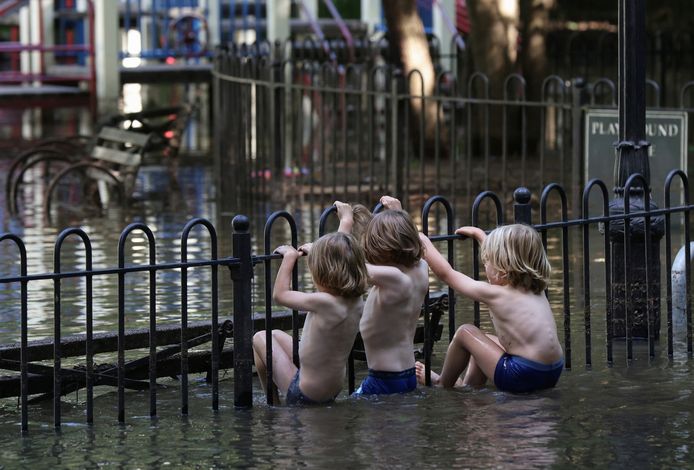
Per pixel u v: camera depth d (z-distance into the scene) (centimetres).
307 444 729
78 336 872
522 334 841
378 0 3416
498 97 2431
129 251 1484
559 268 1348
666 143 1471
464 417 785
